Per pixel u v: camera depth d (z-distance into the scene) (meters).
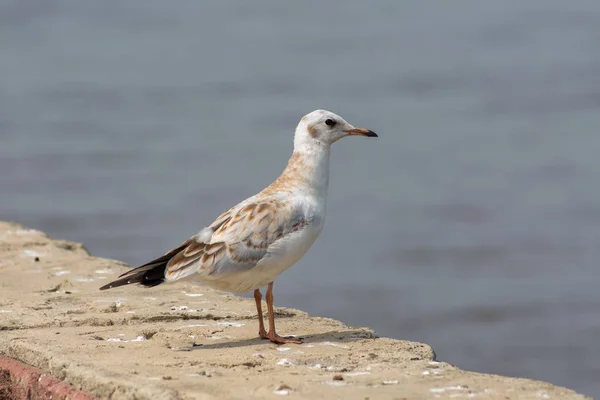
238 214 9.20
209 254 9.01
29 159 42.56
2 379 8.70
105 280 12.02
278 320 10.32
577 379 20.62
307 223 9.30
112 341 9.09
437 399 7.18
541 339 22.89
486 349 22.39
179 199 36.25
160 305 10.73
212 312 10.41
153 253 29.89
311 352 8.81
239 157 43.50
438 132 48.50
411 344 9.16
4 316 10.12
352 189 38.09
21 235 14.90
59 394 7.89
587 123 49.00
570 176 39.28
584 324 23.83
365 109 55.16
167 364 8.20
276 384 7.52
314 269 28.20
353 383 7.63
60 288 11.62
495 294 26.08
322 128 9.59
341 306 25.12
